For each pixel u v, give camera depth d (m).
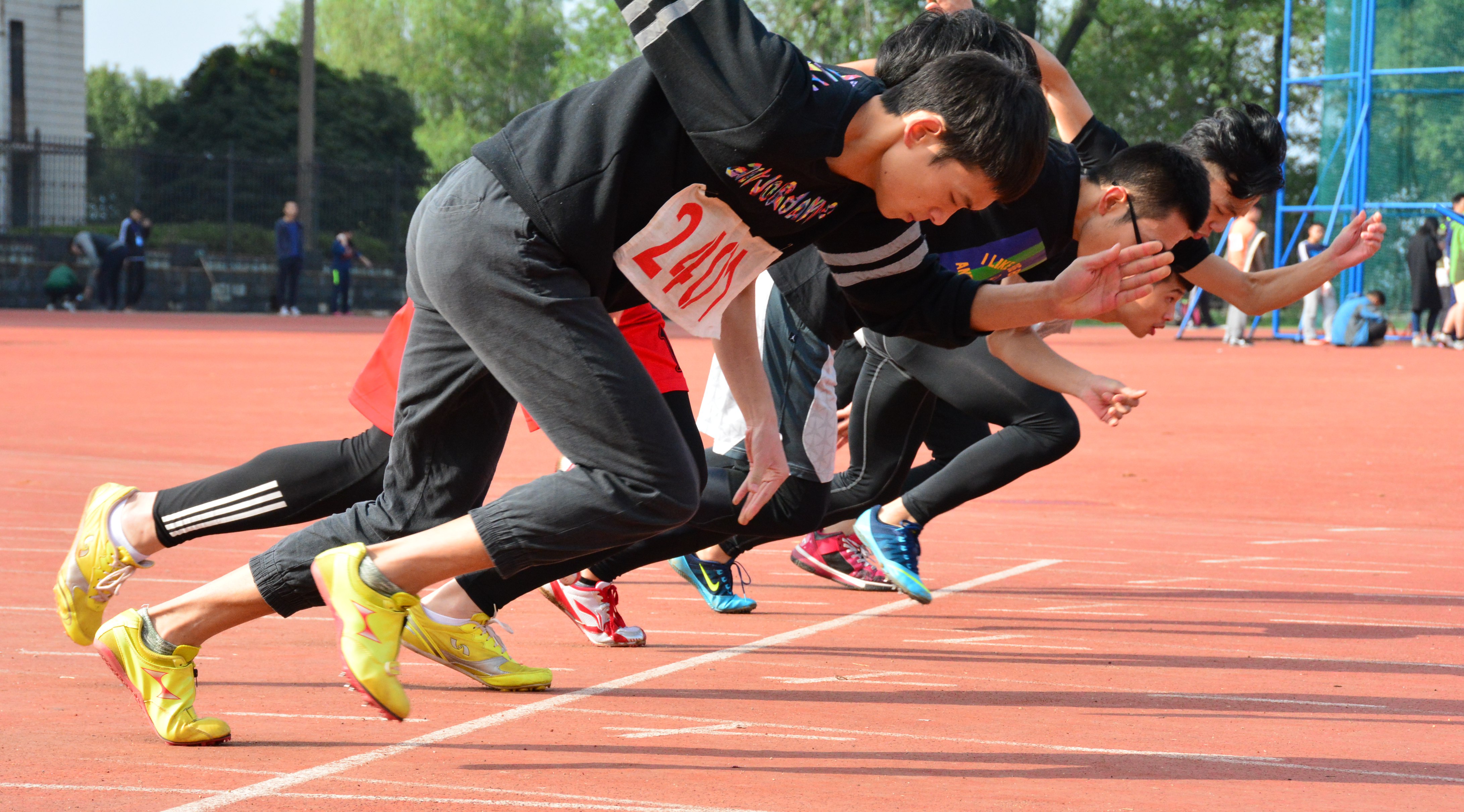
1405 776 4.74
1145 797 4.46
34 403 19.75
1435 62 36.59
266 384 23.45
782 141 4.37
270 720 5.32
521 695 5.85
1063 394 7.80
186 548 9.57
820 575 8.84
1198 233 6.59
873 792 4.48
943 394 7.73
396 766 4.70
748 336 5.73
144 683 4.88
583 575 6.93
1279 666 6.55
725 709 5.61
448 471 4.97
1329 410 21.22
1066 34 69.19
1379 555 10.19
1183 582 9.04
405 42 107.31
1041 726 5.38
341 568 4.49
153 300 53.72
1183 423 19.70
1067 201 6.38
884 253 5.19
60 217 54.19
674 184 4.61
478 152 4.66
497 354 4.59
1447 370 28.48
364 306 59.75
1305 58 72.00
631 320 5.80
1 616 7.19
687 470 4.59
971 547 10.54
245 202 58.75
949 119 4.36
